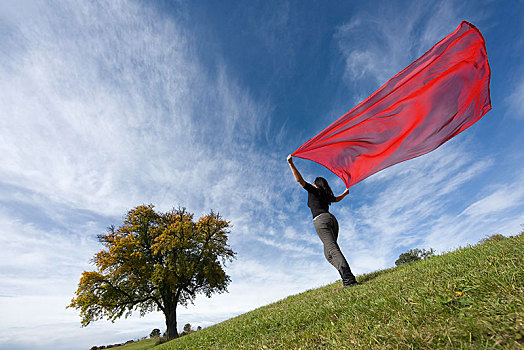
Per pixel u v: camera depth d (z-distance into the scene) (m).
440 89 3.44
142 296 23.27
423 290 2.40
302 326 2.87
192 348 4.14
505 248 3.17
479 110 3.72
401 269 4.81
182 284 23.80
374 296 2.84
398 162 4.67
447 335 1.47
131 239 24.00
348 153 4.64
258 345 2.72
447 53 3.05
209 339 4.31
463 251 4.23
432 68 3.22
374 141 4.25
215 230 25.80
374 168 4.80
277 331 3.06
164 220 26.62
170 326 22.78
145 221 25.62
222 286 24.80
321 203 4.88
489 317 1.52
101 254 23.11
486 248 3.62
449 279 2.48
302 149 4.54
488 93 3.51
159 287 23.30
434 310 1.92
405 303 2.24
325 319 2.71
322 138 4.31
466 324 1.52
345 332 2.11
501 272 2.15
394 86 3.39
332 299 3.48
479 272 2.36
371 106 3.67
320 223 4.72
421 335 1.58
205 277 24.47
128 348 22.47
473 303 1.78
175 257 23.83
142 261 22.77
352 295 3.31
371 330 1.94
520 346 1.20
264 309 6.14
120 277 22.19
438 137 4.08
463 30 2.87
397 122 3.87
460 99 3.51
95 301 20.94
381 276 4.58
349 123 3.97
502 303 1.64
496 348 1.24
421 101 3.57
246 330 3.70
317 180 5.22
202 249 24.73
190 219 27.16
